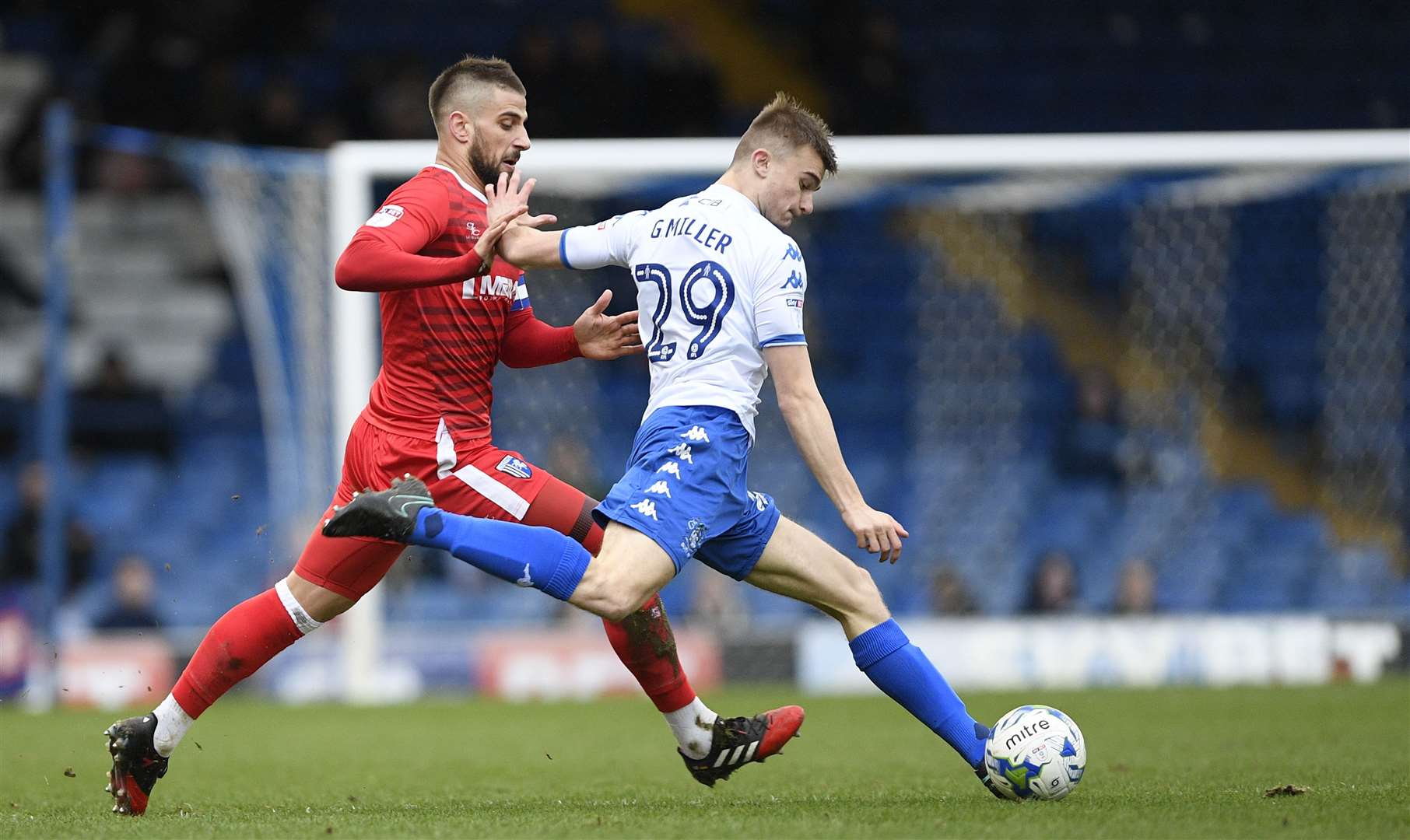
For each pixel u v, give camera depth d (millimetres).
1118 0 64000
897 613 49656
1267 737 23594
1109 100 63219
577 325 16672
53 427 38344
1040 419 54344
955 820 13023
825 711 31531
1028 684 38688
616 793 17219
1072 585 45156
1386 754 20438
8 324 58188
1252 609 49750
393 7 62812
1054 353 54688
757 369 14703
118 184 59000
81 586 45562
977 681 38625
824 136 15023
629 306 43969
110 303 58281
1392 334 49625
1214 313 53375
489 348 16266
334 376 38812
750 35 63094
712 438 14375
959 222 55281
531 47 54219
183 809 15844
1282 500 52000
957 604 43500
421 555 42750
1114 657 38875
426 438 15914
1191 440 52031
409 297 15742
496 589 44031
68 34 61250
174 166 59094
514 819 13820
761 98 61656
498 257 15602
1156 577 50219
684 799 16094
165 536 52375
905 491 52906
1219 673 39031
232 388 57438
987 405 54844
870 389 55000
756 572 15250
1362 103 63500
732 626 41344
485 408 16406
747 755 16672
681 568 14344
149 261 58750
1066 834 12023
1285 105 63156
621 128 54469
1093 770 18734
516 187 15602
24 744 25625
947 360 55125
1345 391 51031
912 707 15398
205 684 15305
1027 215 54906
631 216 15016
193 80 59594
